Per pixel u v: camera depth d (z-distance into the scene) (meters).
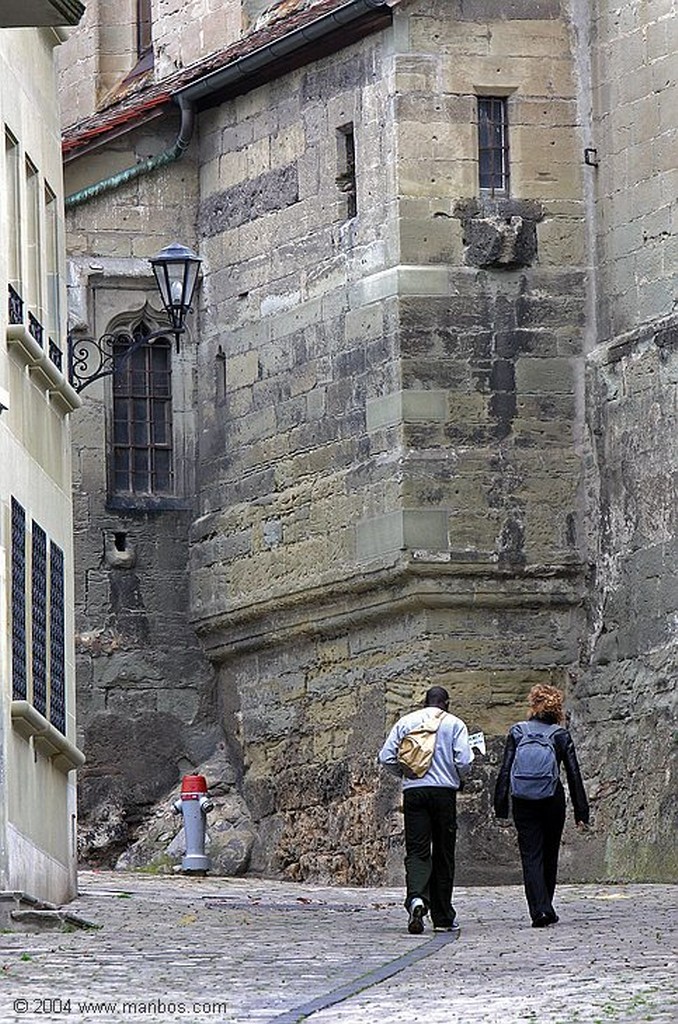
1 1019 30.70
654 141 56.25
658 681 54.88
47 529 46.25
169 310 51.09
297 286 60.66
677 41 55.72
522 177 58.03
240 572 62.31
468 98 58.03
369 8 57.72
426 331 57.50
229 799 63.03
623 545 56.28
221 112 63.25
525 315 57.81
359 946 39.41
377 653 58.66
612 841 55.62
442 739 41.75
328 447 59.50
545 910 42.31
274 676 61.94
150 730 63.88
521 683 57.47
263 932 41.72
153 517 64.19
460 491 57.34
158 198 64.38
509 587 57.34
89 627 63.88
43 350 45.97
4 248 43.84
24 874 43.16
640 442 55.88
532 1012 30.91
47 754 45.59
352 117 59.09
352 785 59.03
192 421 64.25
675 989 32.41
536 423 57.72
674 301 55.50
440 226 57.78
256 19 66.75
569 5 58.47
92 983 34.22
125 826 63.50
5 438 42.91
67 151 64.38
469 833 56.66
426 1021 30.48
